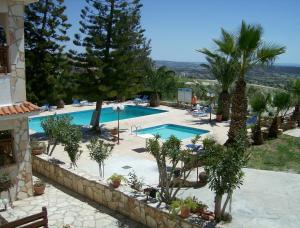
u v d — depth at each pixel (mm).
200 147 15188
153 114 28594
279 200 11305
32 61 19062
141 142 19297
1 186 10438
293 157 16266
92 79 21406
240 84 16938
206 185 12406
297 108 22734
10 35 10555
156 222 9102
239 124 17078
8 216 10219
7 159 11359
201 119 26359
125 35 21250
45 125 15062
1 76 10492
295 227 9523
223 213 9305
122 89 21719
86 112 30203
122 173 14047
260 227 9414
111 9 20781
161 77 32844
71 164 13086
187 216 8422
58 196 11656
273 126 19969
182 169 10117
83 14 20781
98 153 12188
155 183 12773
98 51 21047
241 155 8375
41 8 18766
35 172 13969
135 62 22484
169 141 9625
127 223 9672
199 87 36156
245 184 12727
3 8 10242
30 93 19094
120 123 24922
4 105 10664
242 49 16266
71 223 9711
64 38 19859
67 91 21469
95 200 11203
